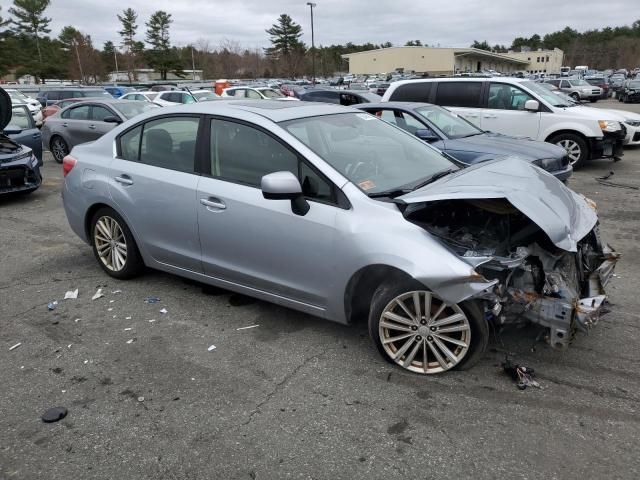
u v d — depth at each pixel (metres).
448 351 3.26
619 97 37.06
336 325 4.04
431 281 3.04
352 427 2.89
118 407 3.11
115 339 3.90
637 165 11.12
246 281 3.99
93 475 2.60
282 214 3.62
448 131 7.91
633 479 2.49
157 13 83.31
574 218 3.35
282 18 93.25
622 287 4.70
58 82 75.88
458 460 2.64
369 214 3.33
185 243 4.26
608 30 146.25
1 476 2.60
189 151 4.20
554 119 10.32
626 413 2.96
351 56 97.94
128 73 80.38
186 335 3.93
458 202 3.52
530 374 3.30
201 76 86.56
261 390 3.24
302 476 2.56
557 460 2.62
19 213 7.86
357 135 4.16
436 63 89.88
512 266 3.05
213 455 2.71
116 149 4.73
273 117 3.89
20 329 4.09
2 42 73.69
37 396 3.22
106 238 4.93
